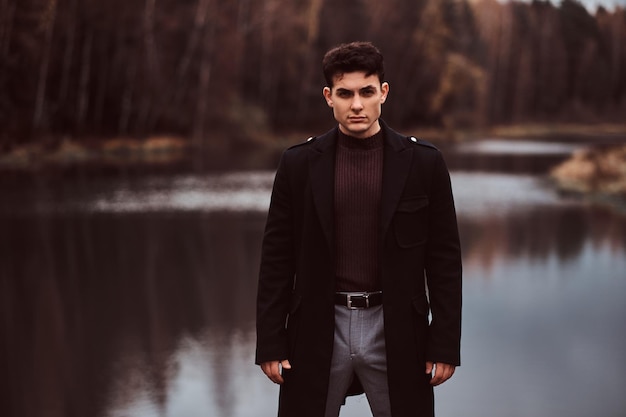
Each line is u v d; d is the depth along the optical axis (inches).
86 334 272.1
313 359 95.0
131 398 206.1
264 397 206.2
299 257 95.7
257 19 2106.3
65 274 382.3
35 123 1366.9
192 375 225.0
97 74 1593.3
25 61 1323.8
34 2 1323.8
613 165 916.0
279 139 2032.5
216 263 411.2
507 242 479.5
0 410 197.5
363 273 94.7
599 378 217.3
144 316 298.0
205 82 1803.6
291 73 2151.8
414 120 2637.8
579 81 3659.0
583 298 319.9
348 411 196.7
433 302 95.0
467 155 1573.6
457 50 2940.5
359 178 94.0
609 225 561.3
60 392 210.8
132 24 1611.7
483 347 250.2
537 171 1123.3
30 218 606.5
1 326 285.9
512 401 198.5
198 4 1802.4
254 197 770.8
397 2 2549.2
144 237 507.2
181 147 1716.3
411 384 94.1
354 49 90.7
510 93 3356.3
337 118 92.8
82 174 1043.3
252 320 290.2
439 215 95.0
